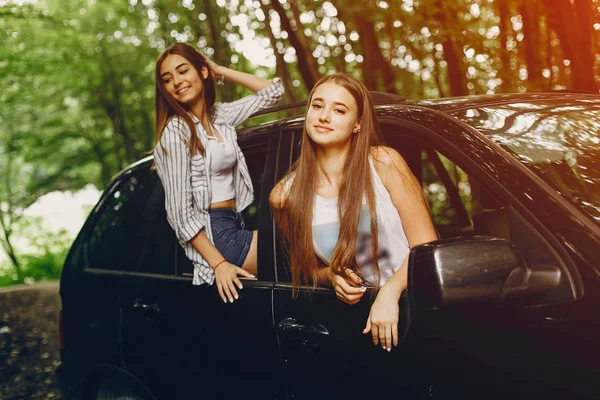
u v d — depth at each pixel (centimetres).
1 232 2045
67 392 353
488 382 175
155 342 296
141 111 1942
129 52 1808
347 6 653
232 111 334
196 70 309
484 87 631
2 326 952
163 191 324
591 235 170
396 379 200
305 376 231
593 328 159
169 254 306
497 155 200
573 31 504
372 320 199
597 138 218
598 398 155
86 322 339
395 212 221
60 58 1808
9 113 1958
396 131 231
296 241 227
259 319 248
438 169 267
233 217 293
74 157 2152
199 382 276
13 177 2186
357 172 217
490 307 176
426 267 165
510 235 184
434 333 189
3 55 1788
